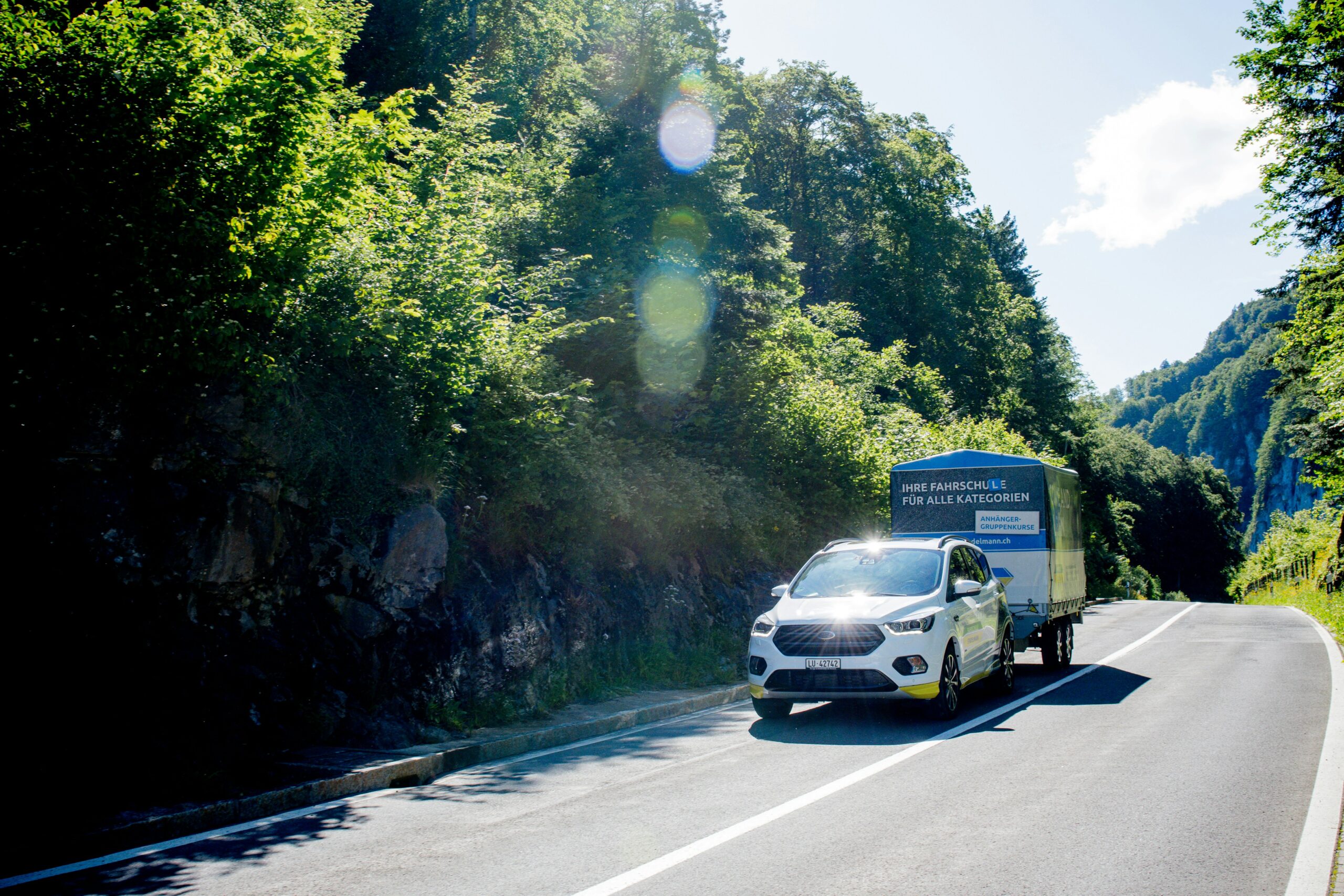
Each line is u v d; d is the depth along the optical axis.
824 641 9.84
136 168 8.01
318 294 10.03
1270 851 5.38
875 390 36.62
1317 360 21.53
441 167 17.20
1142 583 70.19
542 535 12.93
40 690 7.07
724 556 18.34
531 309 15.58
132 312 7.82
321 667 9.16
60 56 7.79
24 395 7.57
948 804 6.52
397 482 10.43
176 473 8.38
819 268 49.22
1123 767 7.65
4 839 5.79
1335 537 46.00
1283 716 10.16
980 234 55.06
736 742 9.38
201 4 10.05
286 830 6.39
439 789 7.75
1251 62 21.25
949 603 10.52
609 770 8.29
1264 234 22.16
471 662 10.64
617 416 15.82
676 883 4.91
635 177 24.78
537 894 4.81
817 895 4.69
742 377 20.11
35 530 7.50
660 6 27.22
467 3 35.91
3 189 7.36
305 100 8.90
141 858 5.73
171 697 7.73
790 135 46.41
